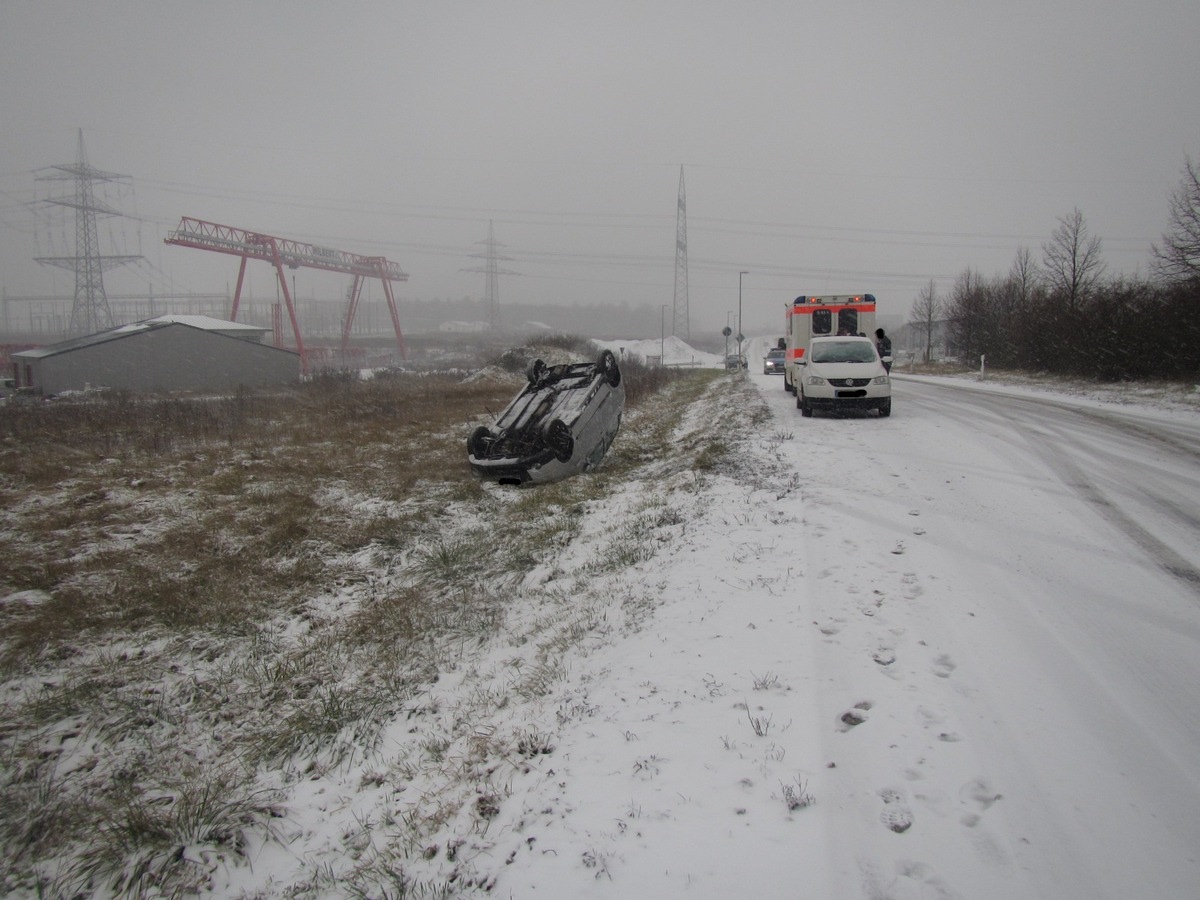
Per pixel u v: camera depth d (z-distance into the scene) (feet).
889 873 9.46
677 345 256.93
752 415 50.34
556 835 11.13
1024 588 18.34
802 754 11.98
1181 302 71.61
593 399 40.45
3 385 150.00
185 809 14.61
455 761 14.85
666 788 11.60
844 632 16.17
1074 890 9.10
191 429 56.75
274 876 12.74
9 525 31.37
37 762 16.38
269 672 20.18
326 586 25.85
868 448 36.50
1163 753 11.74
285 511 33.01
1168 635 15.83
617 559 24.58
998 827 10.18
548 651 19.12
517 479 37.52
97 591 24.49
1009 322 109.09
